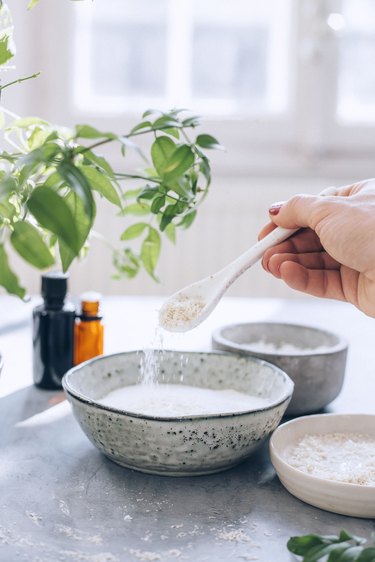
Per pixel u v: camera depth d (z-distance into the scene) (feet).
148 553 1.88
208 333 3.96
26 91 6.70
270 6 6.90
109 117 6.84
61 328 3.02
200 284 2.69
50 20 6.67
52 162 1.98
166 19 6.92
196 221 6.49
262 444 2.45
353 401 3.06
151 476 2.33
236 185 6.47
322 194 2.82
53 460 2.43
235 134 6.91
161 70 7.01
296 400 2.80
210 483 2.30
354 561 1.63
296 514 2.11
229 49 6.98
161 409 2.49
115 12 6.89
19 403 2.93
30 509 2.09
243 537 1.98
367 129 6.93
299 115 6.91
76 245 1.60
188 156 2.12
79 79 6.96
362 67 7.06
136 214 2.89
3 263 1.64
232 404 2.65
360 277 2.82
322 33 6.50
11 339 3.77
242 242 6.54
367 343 3.95
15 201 2.24
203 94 7.06
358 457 2.37
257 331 3.32
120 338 3.80
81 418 2.29
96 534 1.97
